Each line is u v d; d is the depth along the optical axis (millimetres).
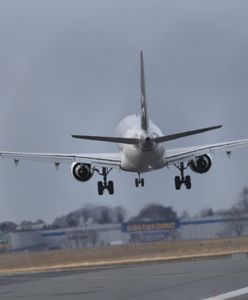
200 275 119312
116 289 105625
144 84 187875
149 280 116438
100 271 149625
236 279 109312
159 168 192750
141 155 184750
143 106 186750
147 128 185500
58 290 109500
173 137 175625
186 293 96312
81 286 113438
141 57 191125
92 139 172375
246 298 89438
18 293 108938
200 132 172625
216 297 91438
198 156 192500
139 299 93188
